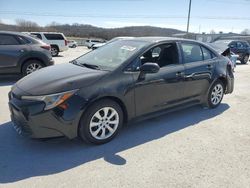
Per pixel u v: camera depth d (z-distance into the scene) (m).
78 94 3.62
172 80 4.72
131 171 3.33
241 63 18.20
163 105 4.72
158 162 3.56
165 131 4.60
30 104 3.55
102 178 3.16
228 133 4.63
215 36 43.47
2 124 4.64
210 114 5.61
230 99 6.98
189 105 5.30
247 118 5.46
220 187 3.08
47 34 21.31
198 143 4.18
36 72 4.42
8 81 8.39
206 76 5.44
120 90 3.98
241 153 3.90
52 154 3.68
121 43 4.89
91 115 3.77
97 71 4.06
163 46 4.76
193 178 3.23
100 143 3.98
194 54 5.32
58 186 2.98
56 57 20.25
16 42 8.26
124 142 4.11
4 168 3.30
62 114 3.54
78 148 3.86
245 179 3.25
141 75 4.24
